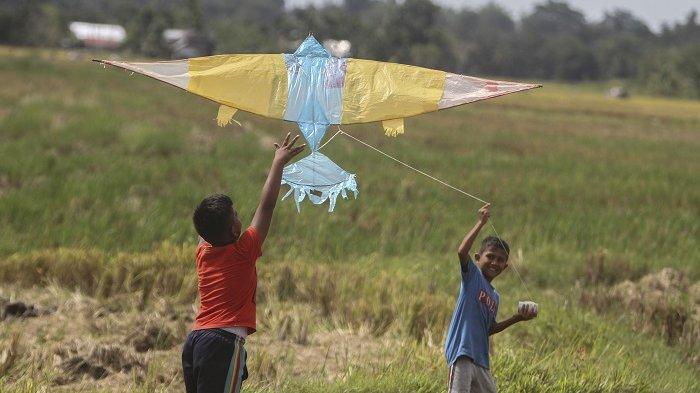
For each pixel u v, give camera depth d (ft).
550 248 172.96
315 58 67.82
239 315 65.57
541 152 365.20
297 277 132.77
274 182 66.54
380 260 159.02
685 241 189.06
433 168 286.66
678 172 314.14
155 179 215.92
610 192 253.44
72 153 250.16
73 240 151.84
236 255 65.62
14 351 95.09
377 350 106.52
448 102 66.03
